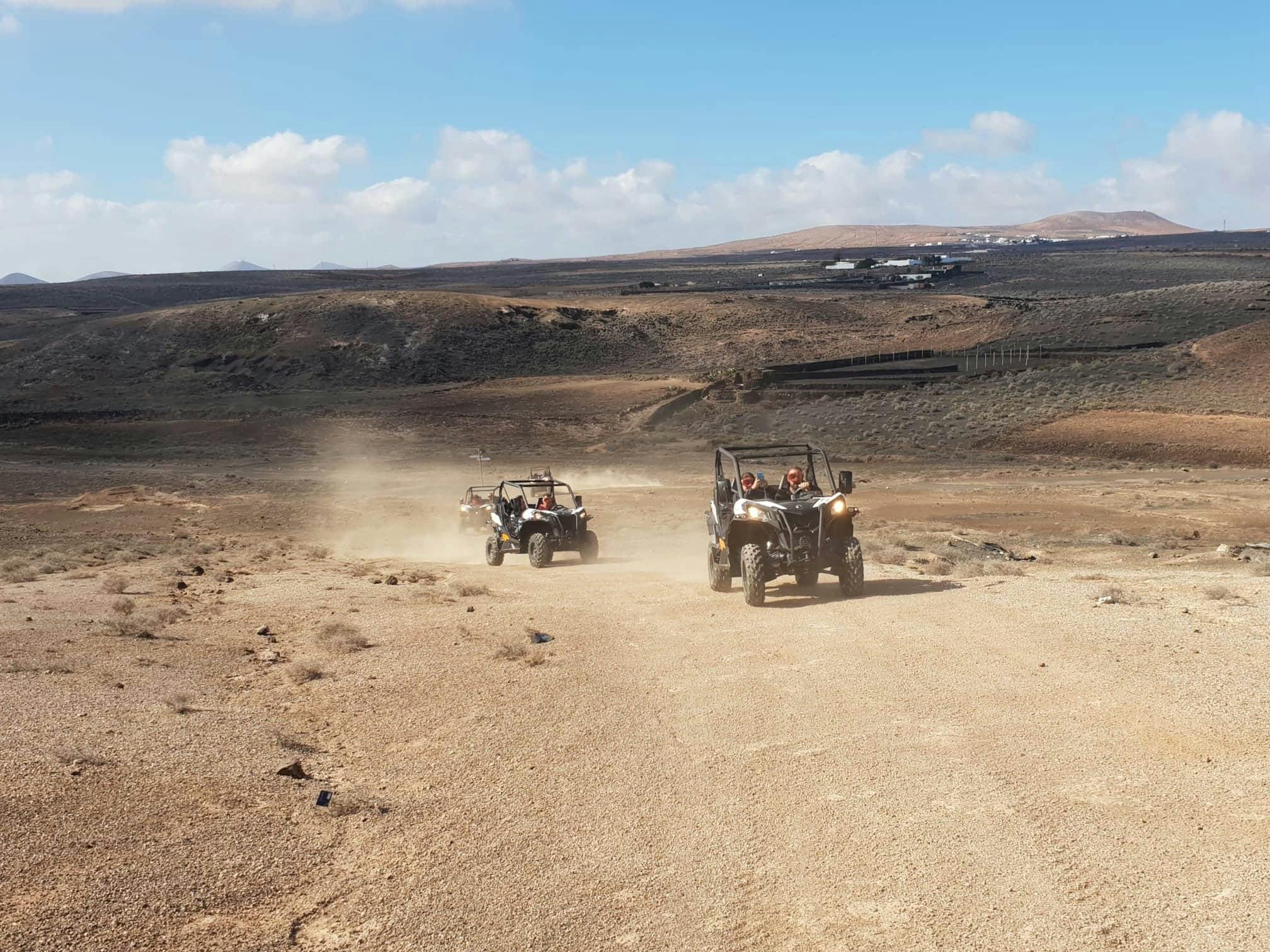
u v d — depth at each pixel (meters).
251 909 4.85
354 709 8.41
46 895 4.84
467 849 5.52
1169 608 11.01
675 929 4.61
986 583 13.66
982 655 9.18
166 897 4.89
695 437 75.38
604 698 8.44
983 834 5.42
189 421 91.88
